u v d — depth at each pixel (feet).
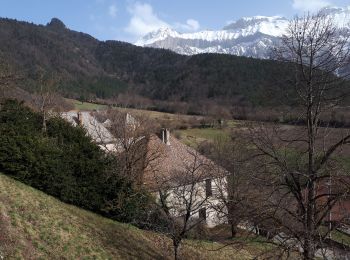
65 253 66.74
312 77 62.59
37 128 94.79
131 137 132.57
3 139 80.07
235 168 97.71
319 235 59.62
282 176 63.41
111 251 75.25
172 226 83.25
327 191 66.08
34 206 74.74
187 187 109.29
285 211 63.05
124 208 90.38
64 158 86.17
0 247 58.54
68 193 84.38
